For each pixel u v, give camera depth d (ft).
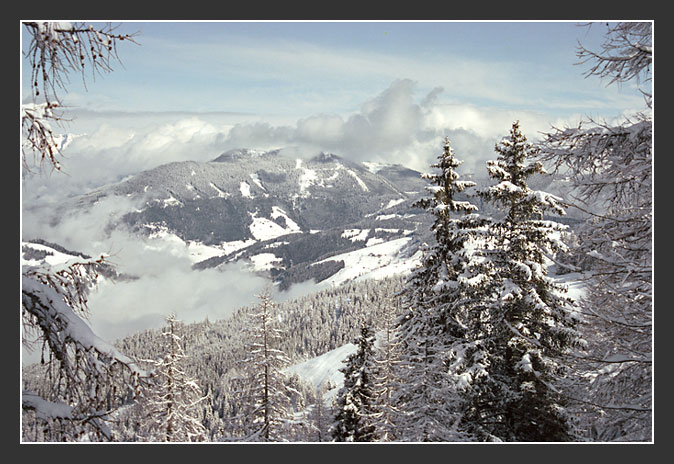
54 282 21.22
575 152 28.84
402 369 55.36
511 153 50.21
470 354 48.60
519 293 46.39
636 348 28.27
